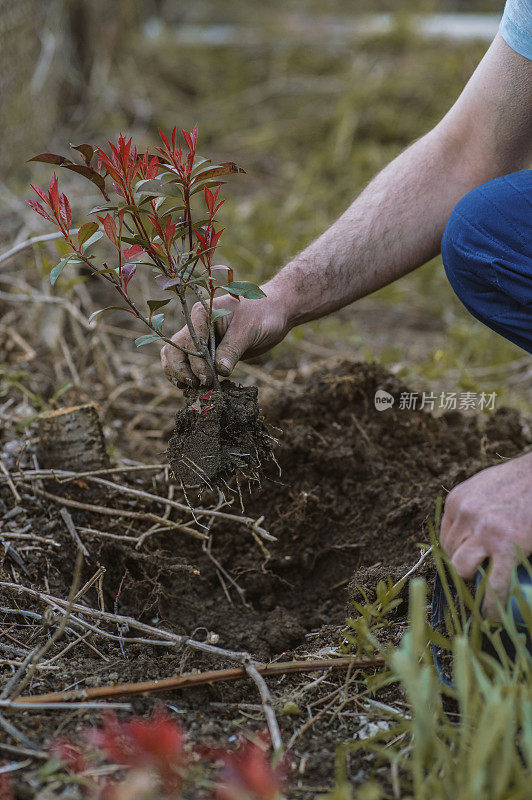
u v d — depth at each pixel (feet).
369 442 9.57
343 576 8.80
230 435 7.18
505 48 7.41
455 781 5.19
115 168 6.19
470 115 7.89
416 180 8.11
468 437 10.11
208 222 6.50
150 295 15.46
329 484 9.34
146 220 13.01
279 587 8.81
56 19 23.31
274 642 7.91
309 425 9.68
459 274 7.39
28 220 15.30
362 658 6.81
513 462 6.22
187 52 30.45
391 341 15.43
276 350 13.66
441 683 6.14
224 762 5.90
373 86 26.55
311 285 7.87
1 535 8.36
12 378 10.89
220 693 6.81
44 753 5.73
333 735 6.29
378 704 6.49
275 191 22.86
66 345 12.66
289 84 28.43
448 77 26.86
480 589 5.69
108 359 13.15
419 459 9.56
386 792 5.66
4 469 9.05
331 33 31.89
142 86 27.76
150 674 6.95
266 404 9.90
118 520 8.91
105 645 7.49
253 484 9.16
